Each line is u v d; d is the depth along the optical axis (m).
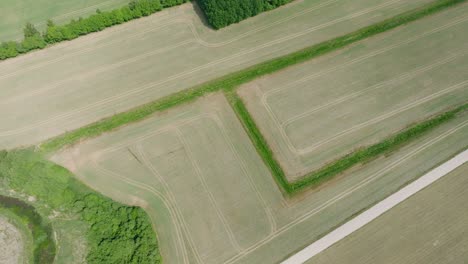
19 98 67.06
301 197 58.09
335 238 54.75
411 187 58.84
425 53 73.94
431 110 66.94
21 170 57.69
